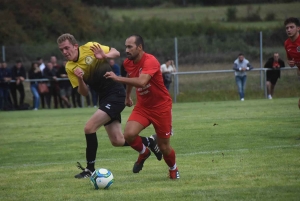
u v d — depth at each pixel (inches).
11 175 694.5
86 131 653.9
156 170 687.1
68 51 663.1
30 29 3225.9
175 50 2251.5
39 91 2047.2
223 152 796.6
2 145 999.6
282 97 2116.1
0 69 2021.4
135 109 624.1
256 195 520.1
